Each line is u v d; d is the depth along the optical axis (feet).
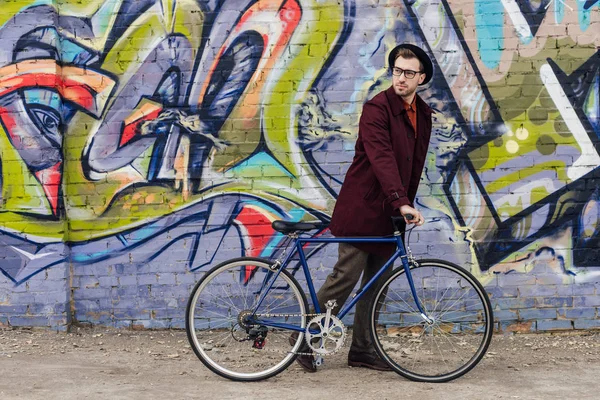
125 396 14.80
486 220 19.65
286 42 19.58
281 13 19.57
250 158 19.69
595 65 19.51
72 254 19.84
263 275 17.75
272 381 16.07
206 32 19.61
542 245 19.66
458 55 19.52
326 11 19.53
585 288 19.71
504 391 15.37
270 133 19.65
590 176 19.58
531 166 19.58
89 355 17.94
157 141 19.70
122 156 19.70
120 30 19.62
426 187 19.61
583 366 17.20
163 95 19.67
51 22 19.25
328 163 19.65
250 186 19.70
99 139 19.70
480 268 19.66
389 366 16.35
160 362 17.48
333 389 15.47
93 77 19.65
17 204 19.43
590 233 19.63
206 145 19.70
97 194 19.75
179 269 19.80
